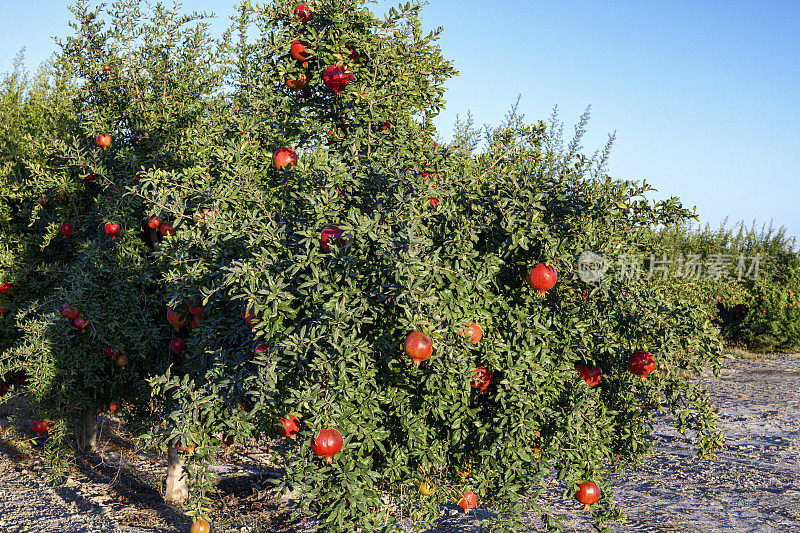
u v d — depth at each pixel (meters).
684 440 10.62
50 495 7.03
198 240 4.41
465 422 3.65
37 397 6.71
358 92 4.42
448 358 3.36
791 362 20.36
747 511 7.05
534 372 3.54
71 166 6.92
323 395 3.33
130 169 6.75
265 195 4.53
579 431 3.54
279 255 3.93
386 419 3.76
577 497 3.79
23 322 7.59
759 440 10.61
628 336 3.98
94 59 7.09
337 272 3.58
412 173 3.79
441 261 3.66
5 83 10.30
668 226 4.04
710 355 3.89
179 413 3.77
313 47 4.89
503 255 3.77
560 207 3.81
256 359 3.60
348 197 4.08
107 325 6.54
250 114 5.05
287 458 3.58
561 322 3.85
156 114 6.91
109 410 8.03
